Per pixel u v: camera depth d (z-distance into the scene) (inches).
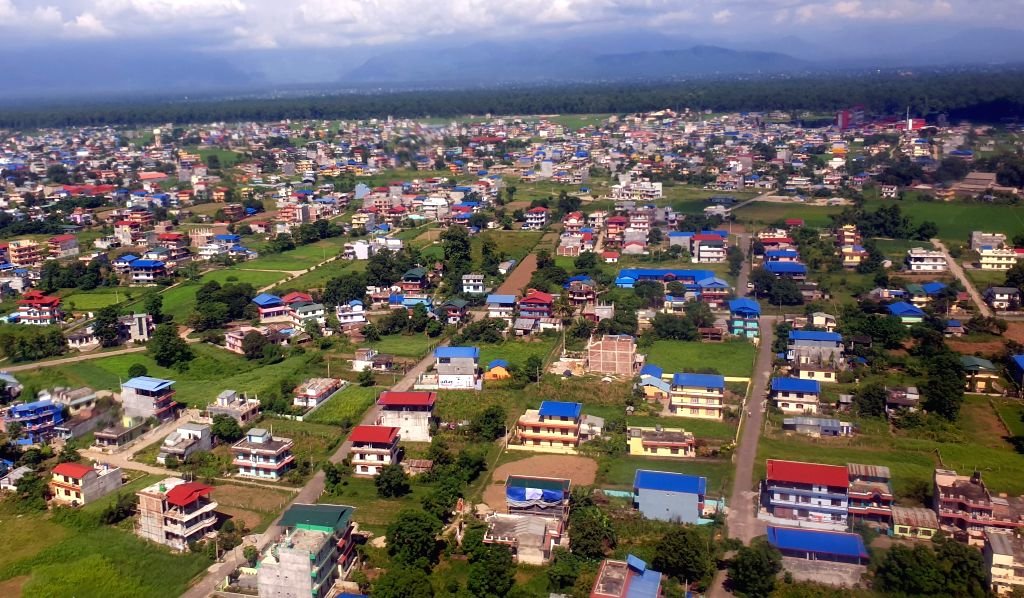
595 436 5634.8
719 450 5369.1
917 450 5383.9
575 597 3806.6
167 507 4483.3
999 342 7317.9
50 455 5634.8
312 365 7204.7
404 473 5068.9
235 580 4116.6
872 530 4389.8
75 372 7076.8
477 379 6653.5
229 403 6151.6
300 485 5132.9
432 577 4119.1
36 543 4566.9
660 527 4473.4
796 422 5684.1
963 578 3878.0
